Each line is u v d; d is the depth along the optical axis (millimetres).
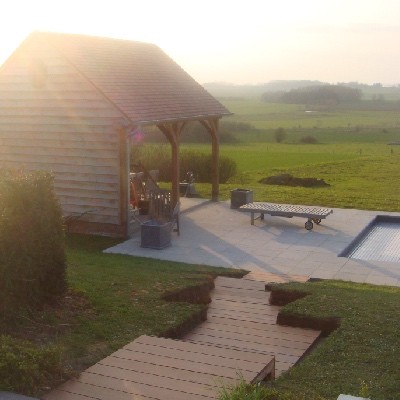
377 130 97375
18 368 5512
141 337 6840
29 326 7117
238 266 12617
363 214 18000
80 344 6773
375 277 11891
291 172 33844
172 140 16984
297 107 157125
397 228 17000
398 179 30266
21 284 7277
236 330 8211
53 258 7840
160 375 5828
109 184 15422
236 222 16906
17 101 16344
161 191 15727
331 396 5590
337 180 30156
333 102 165375
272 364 6223
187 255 13500
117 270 10703
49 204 7715
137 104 15625
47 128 16016
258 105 167625
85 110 15414
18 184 7266
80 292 8430
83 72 15195
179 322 7785
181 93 18609
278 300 9562
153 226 14023
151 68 18859
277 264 12789
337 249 14031
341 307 8414
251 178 31281
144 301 8484
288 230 15922
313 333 8055
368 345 6969
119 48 18578
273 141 80188
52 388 5531
